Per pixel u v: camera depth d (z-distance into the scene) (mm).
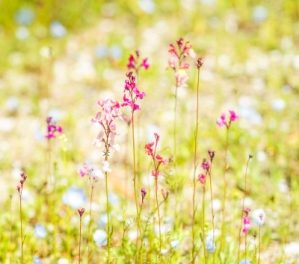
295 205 5438
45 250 4926
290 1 9719
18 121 7168
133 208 5285
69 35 9375
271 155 6215
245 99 7230
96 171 4238
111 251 4539
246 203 5441
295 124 6809
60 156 6230
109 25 9617
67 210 5105
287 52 8414
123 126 6699
